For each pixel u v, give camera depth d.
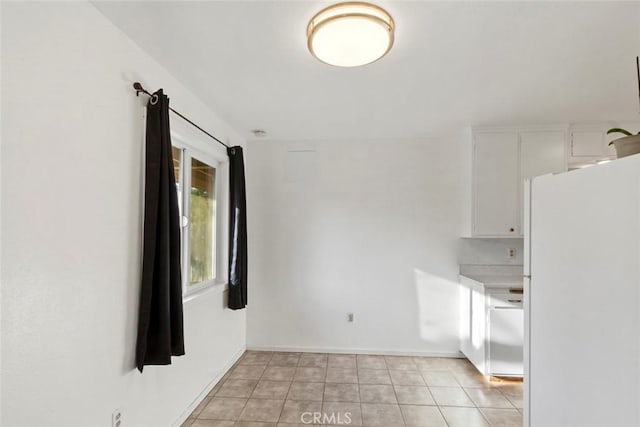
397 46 1.75
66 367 1.30
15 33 1.10
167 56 1.87
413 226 3.53
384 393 2.68
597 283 1.13
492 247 3.45
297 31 1.62
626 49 1.78
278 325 3.61
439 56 1.86
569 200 1.28
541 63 1.94
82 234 1.38
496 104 2.59
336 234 3.59
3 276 1.07
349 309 3.56
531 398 1.53
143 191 1.79
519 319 2.89
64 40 1.29
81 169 1.38
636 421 0.97
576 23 1.55
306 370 3.11
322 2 1.41
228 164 3.14
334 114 2.84
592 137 3.04
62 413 1.28
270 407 2.46
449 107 2.65
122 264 1.62
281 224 3.64
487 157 3.12
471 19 1.52
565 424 1.29
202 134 2.53
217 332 2.87
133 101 1.72
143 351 1.68
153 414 1.90
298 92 2.38
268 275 3.64
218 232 3.12
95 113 1.45
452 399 2.59
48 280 1.22
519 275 3.39
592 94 2.38
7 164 1.08
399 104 2.61
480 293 2.98
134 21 1.54
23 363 1.13
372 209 3.56
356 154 3.59
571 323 1.26
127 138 1.67
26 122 1.14
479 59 1.89
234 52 1.83
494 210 3.11
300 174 3.63
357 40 1.52
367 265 3.56
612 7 1.43
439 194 3.51
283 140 3.65
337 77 2.13
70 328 1.32
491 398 2.61
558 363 1.33
